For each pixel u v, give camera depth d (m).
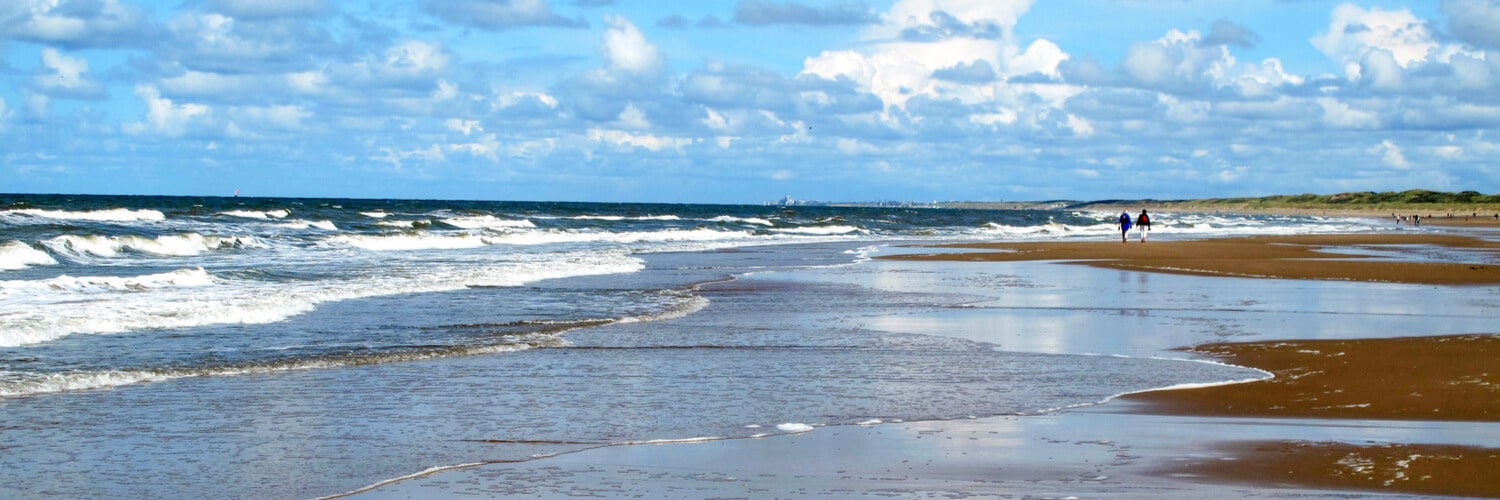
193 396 9.95
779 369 11.94
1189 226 83.94
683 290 22.39
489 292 21.08
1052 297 21.11
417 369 11.70
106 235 30.88
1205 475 6.96
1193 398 9.99
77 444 8.01
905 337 14.87
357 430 8.59
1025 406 9.68
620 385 10.82
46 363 11.48
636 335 14.97
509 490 6.78
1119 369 11.88
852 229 69.88
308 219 57.16
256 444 8.07
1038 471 7.17
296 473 7.22
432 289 21.33
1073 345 13.98
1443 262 33.00
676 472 7.23
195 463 7.48
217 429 8.57
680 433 8.54
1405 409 9.23
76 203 82.81
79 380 10.48
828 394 10.33
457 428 8.70
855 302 20.08
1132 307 19.09
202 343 13.23
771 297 21.02
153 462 7.50
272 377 11.02
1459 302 19.88
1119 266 30.83
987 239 57.28
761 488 6.78
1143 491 6.58
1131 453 7.67
